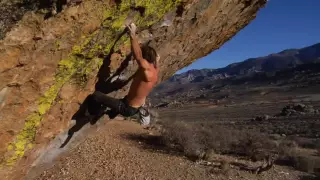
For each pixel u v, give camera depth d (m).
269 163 18.75
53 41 3.49
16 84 3.51
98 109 5.07
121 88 5.61
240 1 6.41
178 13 4.96
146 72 4.43
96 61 4.34
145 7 4.16
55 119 4.47
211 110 92.75
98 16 3.71
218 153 21.64
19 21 3.13
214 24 6.48
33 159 4.62
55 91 4.03
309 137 32.16
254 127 43.00
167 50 6.11
